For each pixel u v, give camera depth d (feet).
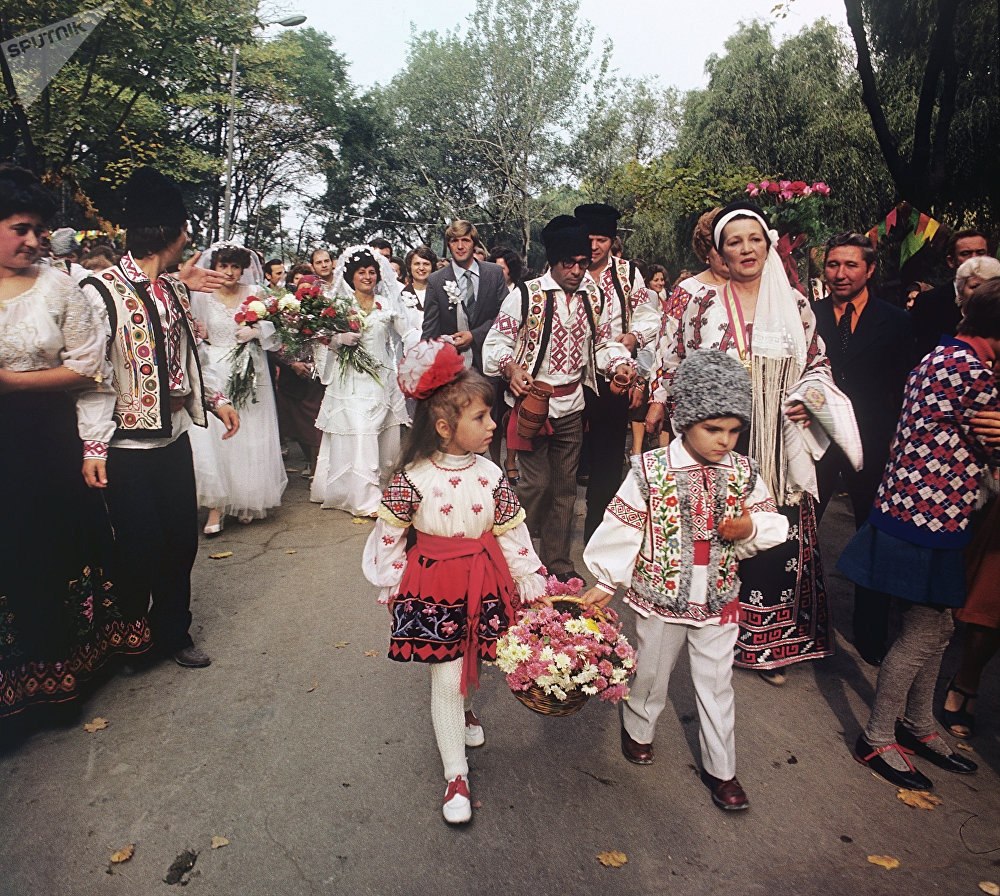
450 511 8.99
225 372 18.61
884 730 10.11
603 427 16.25
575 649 8.33
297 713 11.25
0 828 8.82
